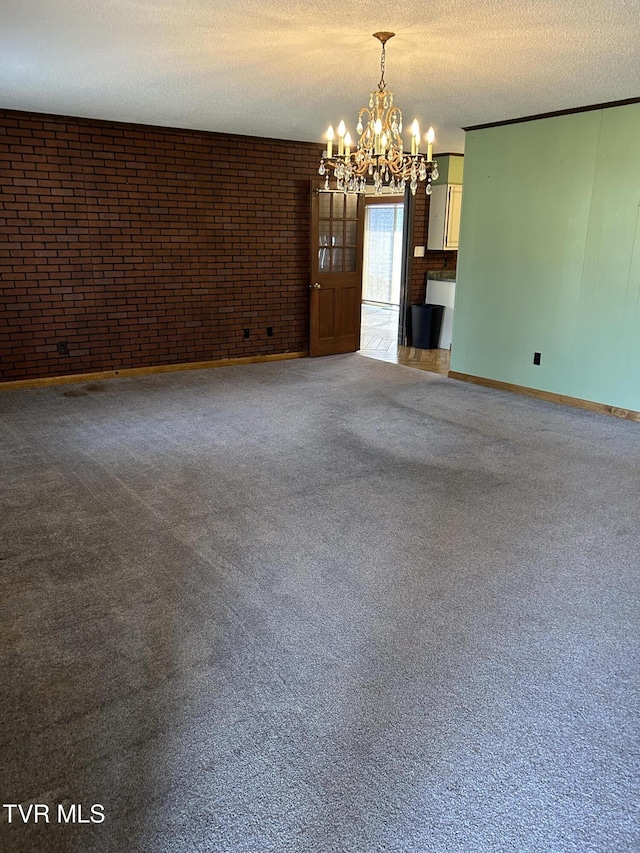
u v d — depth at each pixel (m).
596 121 4.68
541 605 2.43
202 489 3.46
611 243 4.76
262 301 6.88
